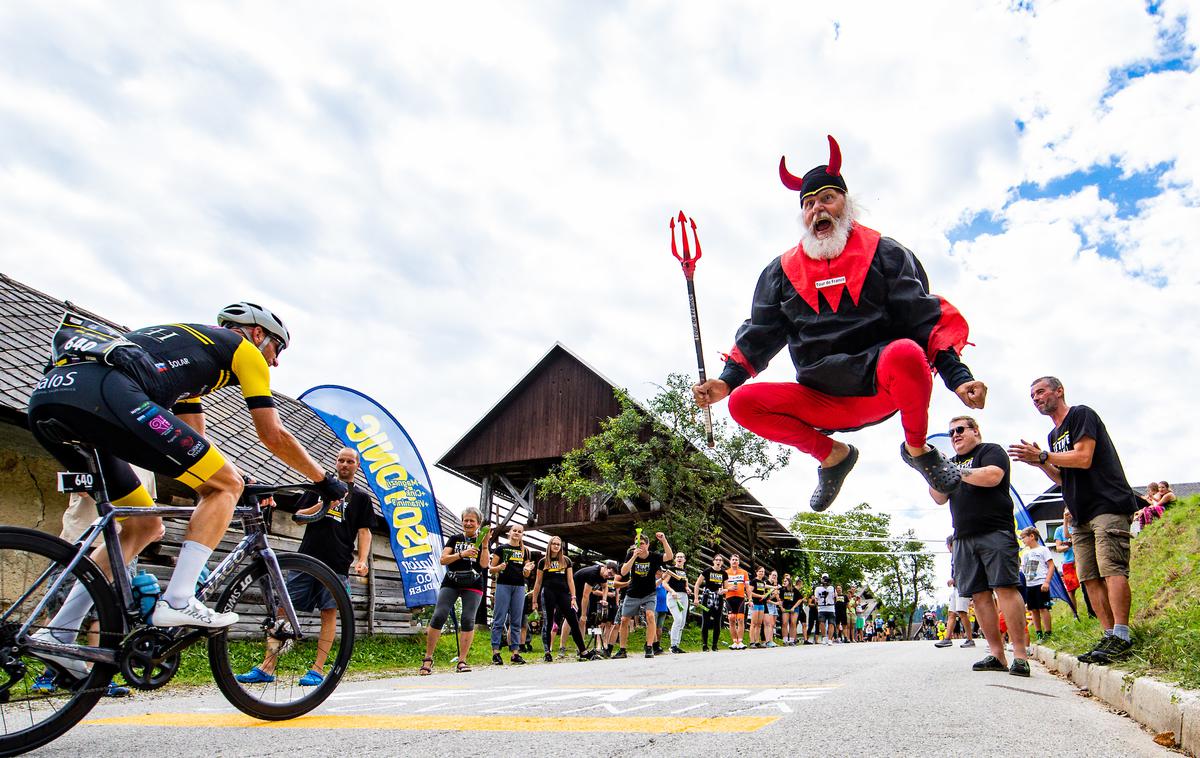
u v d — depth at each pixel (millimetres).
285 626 3574
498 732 2961
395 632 11453
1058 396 5527
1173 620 5031
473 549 8367
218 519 3064
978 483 5551
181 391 3082
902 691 4414
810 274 3057
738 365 3354
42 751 2629
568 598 11141
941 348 2863
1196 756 2656
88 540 2832
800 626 19531
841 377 2945
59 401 2764
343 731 3043
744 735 2803
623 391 21703
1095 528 5137
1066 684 5129
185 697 5137
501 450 25438
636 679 5898
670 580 13898
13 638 2590
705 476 21688
